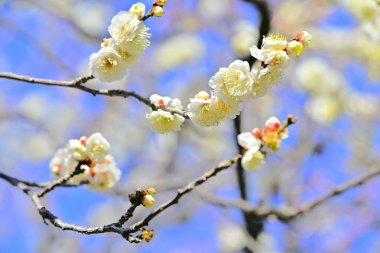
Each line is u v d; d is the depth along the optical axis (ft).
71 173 14.37
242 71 11.63
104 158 15.12
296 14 35.91
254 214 21.26
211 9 38.17
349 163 34.35
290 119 12.62
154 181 25.59
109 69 12.58
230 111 11.94
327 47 36.11
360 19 24.11
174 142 35.19
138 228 11.52
